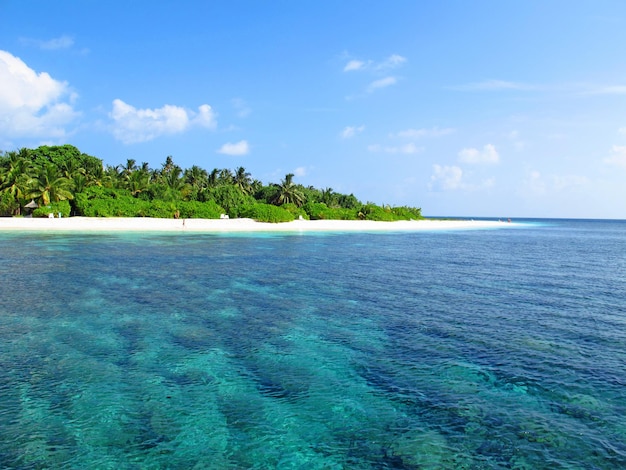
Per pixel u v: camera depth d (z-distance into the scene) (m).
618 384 9.76
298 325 14.54
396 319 15.46
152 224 65.81
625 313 16.58
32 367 10.36
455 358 11.41
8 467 6.52
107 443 7.23
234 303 17.72
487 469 6.68
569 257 39.38
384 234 70.12
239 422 7.99
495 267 30.64
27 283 21.03
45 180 64.88
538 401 8.93
